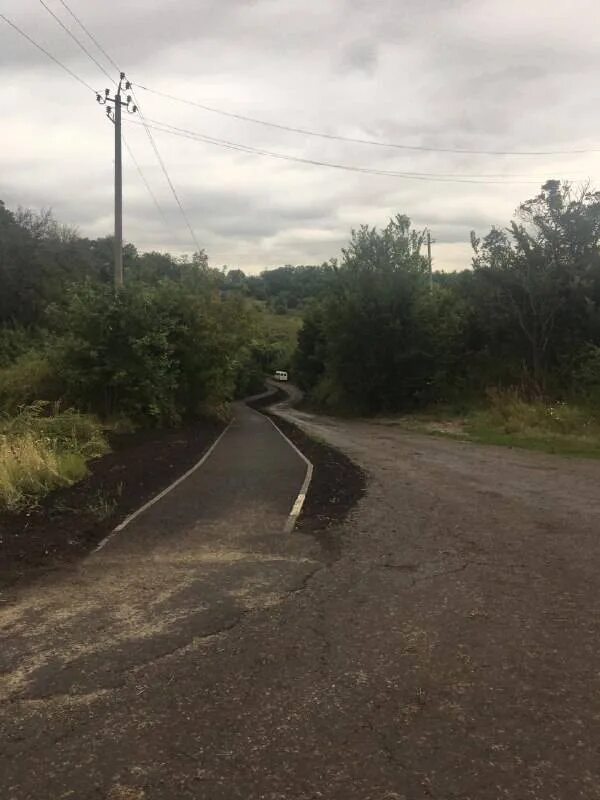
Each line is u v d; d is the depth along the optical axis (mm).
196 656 4070
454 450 16703
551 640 4312
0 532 7078
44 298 45469
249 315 28734
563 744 3043
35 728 3227
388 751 2994
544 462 14000
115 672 3852
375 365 35062
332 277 37875
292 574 5812
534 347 26969
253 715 3332
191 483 10844
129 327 20188
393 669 3875
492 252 28344
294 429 25406
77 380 19406
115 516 8258
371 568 5984
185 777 2807
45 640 4363
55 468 9992
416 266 36344
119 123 22406
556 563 6125
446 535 7246
